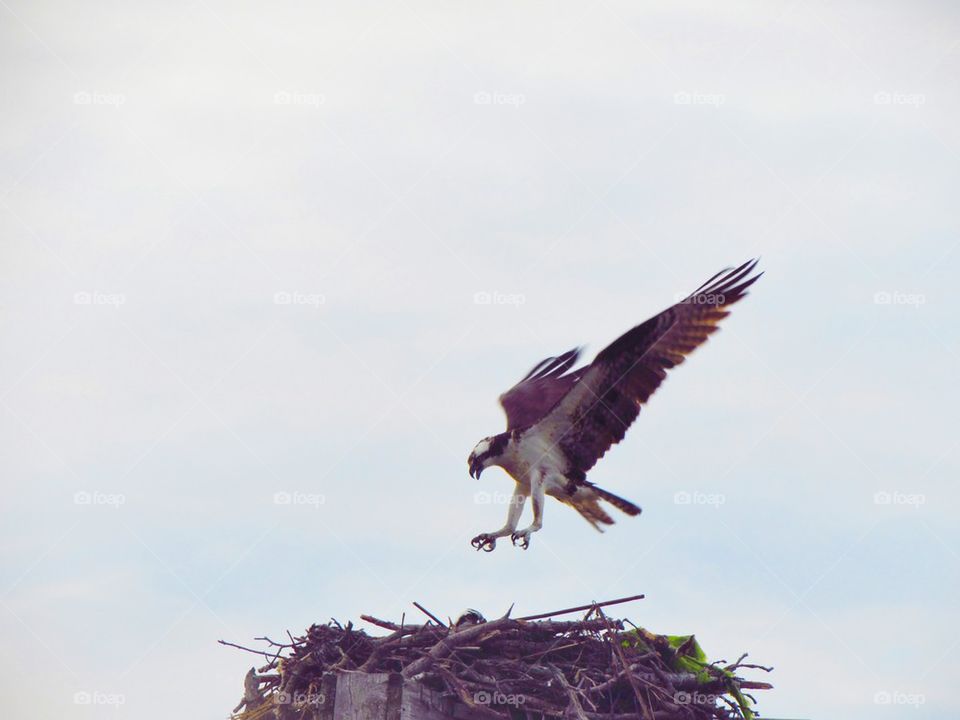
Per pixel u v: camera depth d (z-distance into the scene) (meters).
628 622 14.38
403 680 13.09
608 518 16.28
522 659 13.91
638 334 15.33
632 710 13.98
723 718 14.11
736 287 15.30
